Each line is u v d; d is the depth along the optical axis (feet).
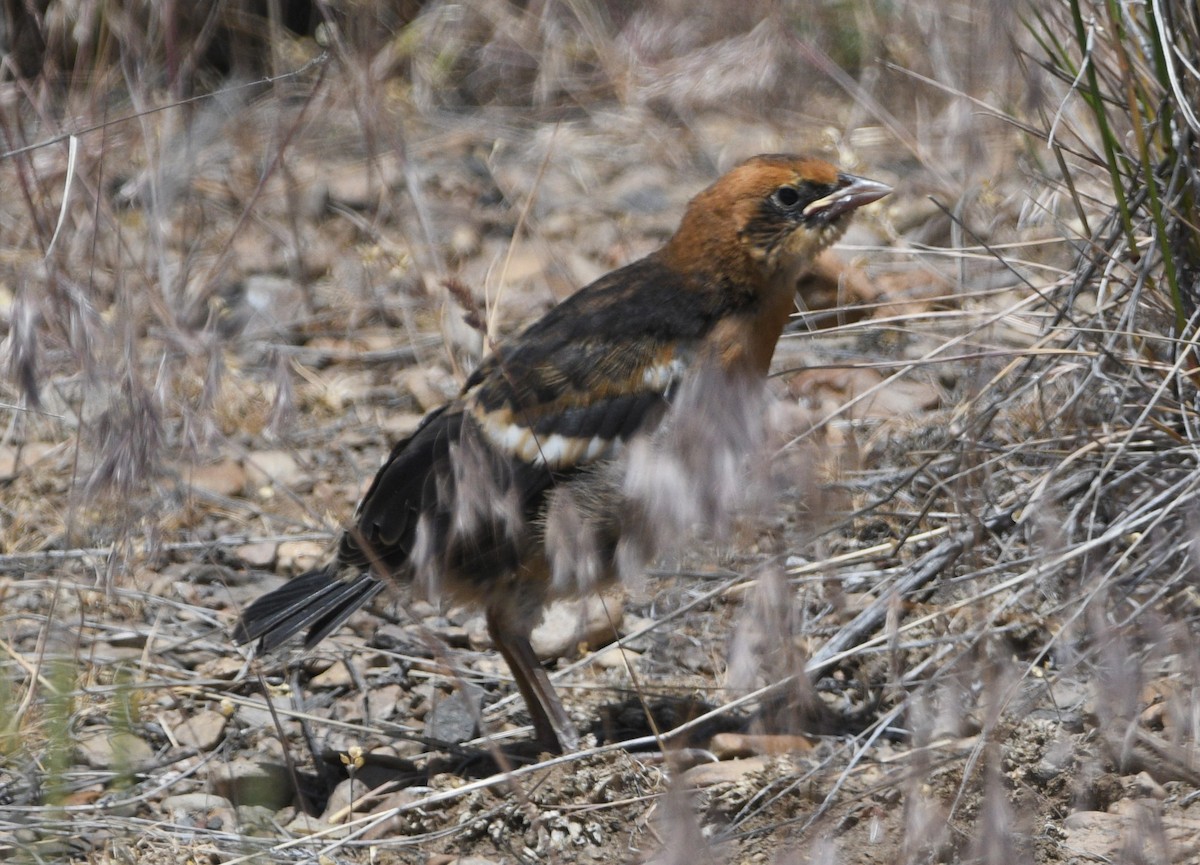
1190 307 32.83
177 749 31.09
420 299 45.47
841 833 26.18
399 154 30.91
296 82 46.26
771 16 42.32
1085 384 31.78
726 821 27.02
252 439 41.27
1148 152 31.63
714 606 32.42
